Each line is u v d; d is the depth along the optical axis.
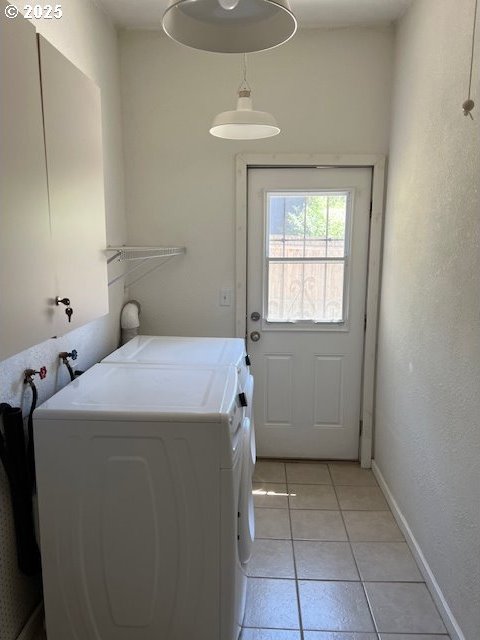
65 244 1.46
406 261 2.41
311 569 2.17
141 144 2.87
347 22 2.68
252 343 3.11
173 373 1.92
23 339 1.20
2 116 1.09
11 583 1.58
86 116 1.63
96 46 2.38
